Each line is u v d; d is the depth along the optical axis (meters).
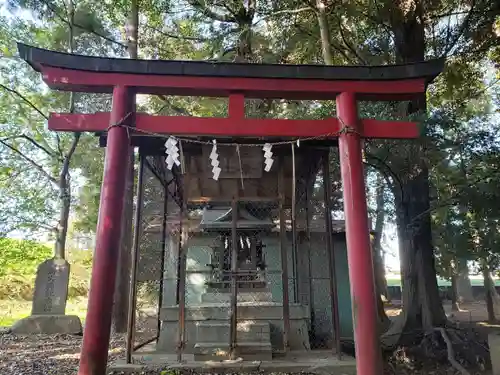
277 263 10.66
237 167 7.26
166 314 8.16
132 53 12.20
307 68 5.44
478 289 24.91
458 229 7.25
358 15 10.36
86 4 12.33
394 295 25.94
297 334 8.08
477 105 11.14
